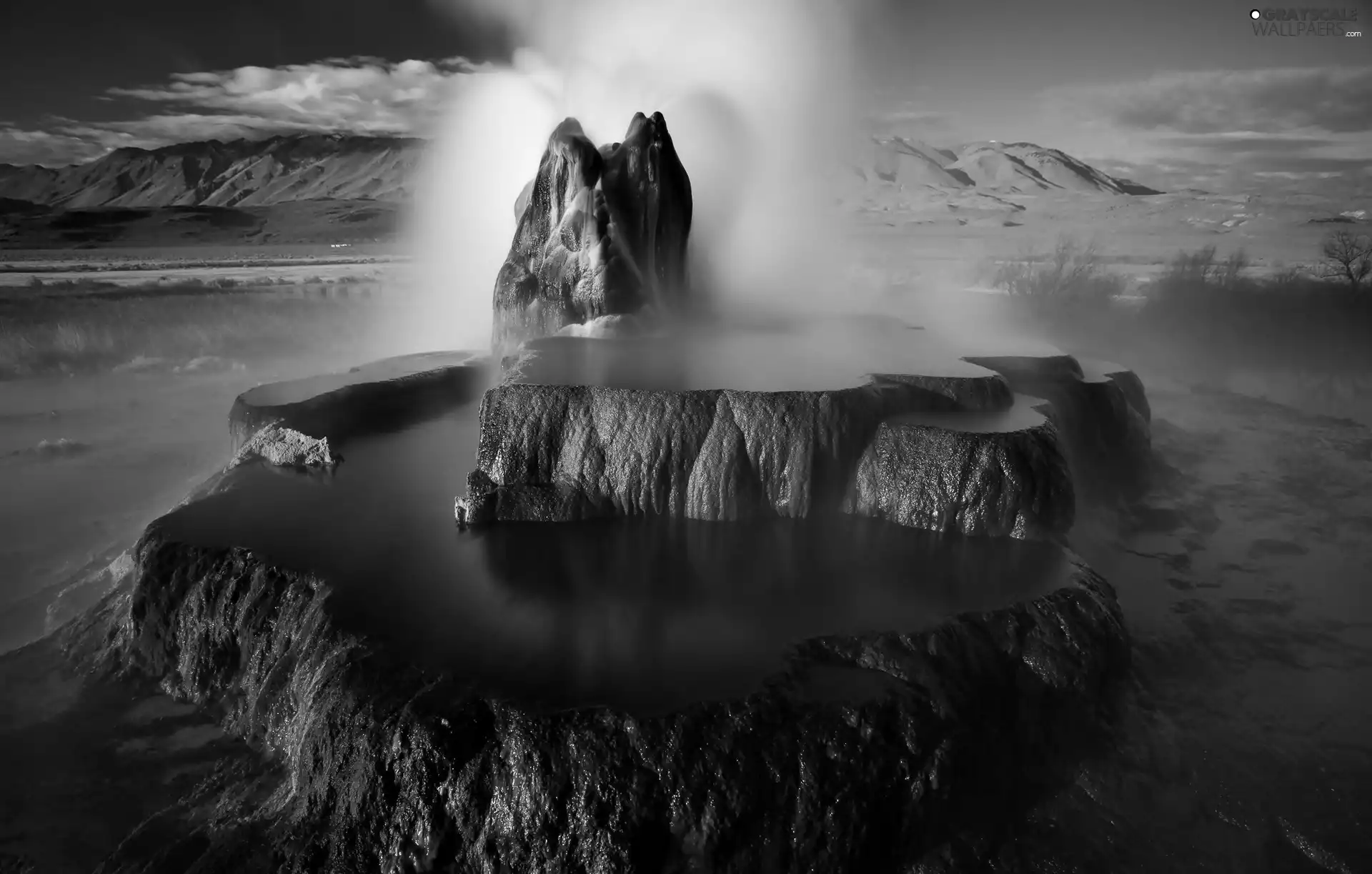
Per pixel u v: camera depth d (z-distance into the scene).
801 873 6.31
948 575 8.83
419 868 6.25
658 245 16.20
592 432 10.48
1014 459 9.85
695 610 8.05
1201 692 8.97
